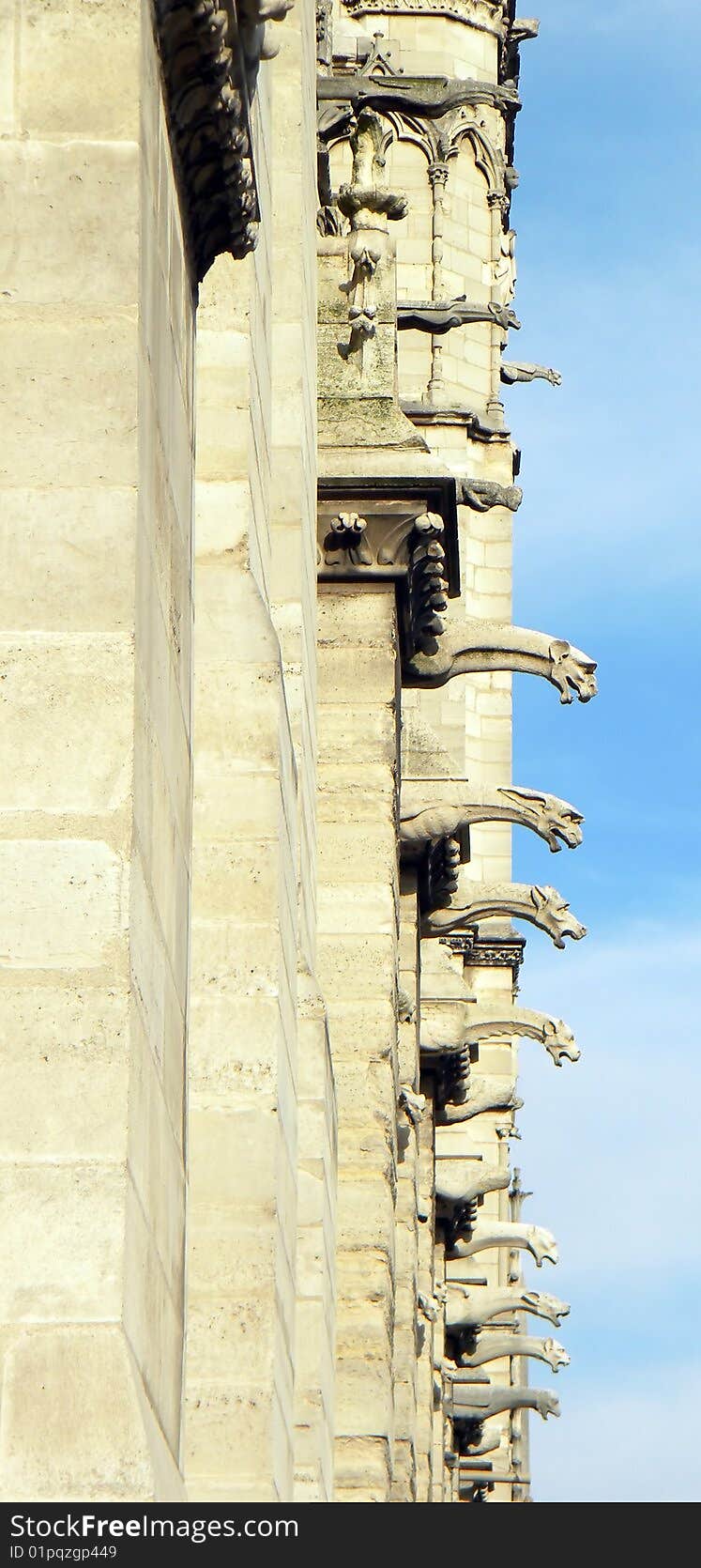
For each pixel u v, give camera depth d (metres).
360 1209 34.62
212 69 14.79
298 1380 25.16
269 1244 19.91
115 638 12.95
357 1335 34.12
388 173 72.94
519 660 41.53
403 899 45.25
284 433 27.02
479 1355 74.06
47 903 12.74
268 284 25.17
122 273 13.23
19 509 13.04
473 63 73.81
